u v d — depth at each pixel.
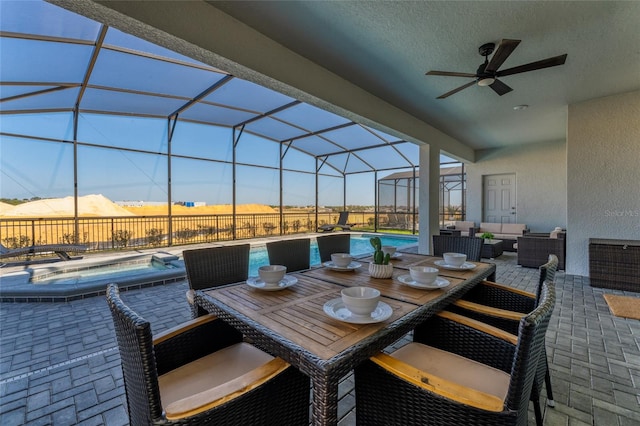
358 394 1.24
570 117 4.62
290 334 1.11
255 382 1.00
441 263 2.32
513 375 0.93
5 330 2.69
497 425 0.92
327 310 1.29
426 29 2.70
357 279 1.90
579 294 3.76
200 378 1.28
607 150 4.36
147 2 2.04
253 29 2.70
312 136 8.36
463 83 3.83
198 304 1.61
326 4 2.38
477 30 2.71
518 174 7.47
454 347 1.55
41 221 6.63
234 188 8.62
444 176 10.84
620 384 1.91
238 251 2.27
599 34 2.77
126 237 7.71
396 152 9.01
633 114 4.17
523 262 5.49
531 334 0.89
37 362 2.15
